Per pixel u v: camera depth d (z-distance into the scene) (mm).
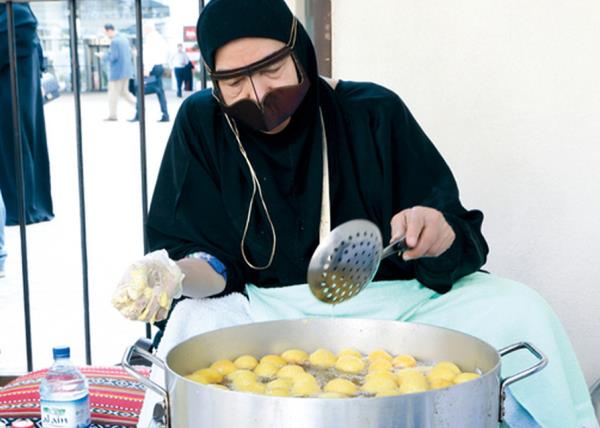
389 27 2531
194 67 8383
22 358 3248
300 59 1673
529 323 1676
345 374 1449
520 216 2564
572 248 2553
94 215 5879
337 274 1342
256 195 1869
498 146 2541
